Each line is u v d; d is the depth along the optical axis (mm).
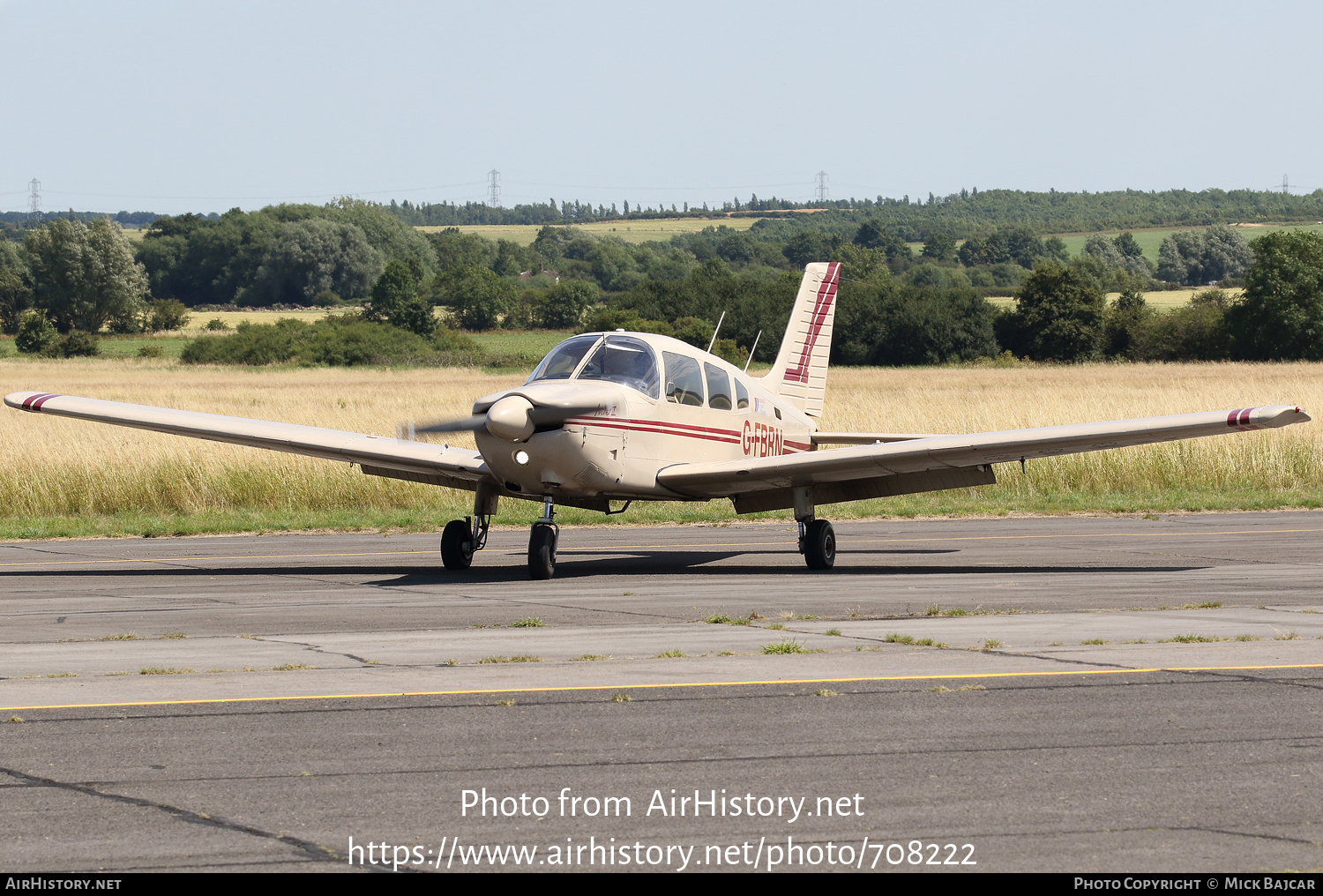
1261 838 11312
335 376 176375
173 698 16812
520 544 41562
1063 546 38469
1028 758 13805
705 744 14406
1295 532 42125
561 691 17156
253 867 10766
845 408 81062
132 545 41719
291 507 51531
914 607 25312
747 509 35312
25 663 19344
